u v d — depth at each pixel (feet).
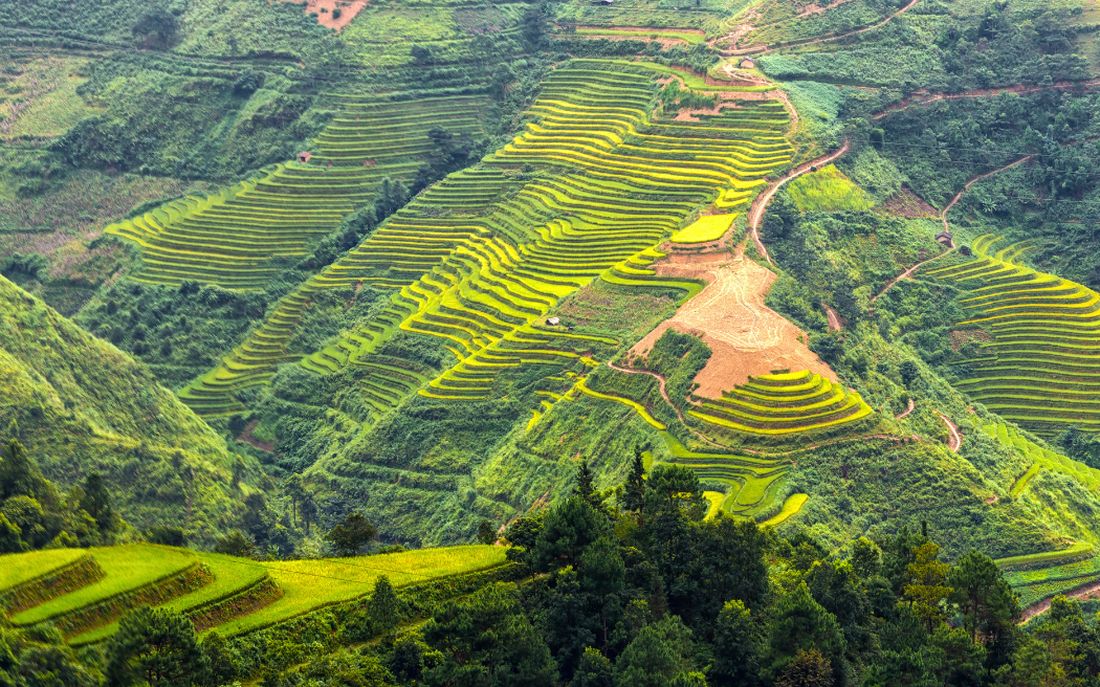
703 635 402.72
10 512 470.80
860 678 391.65
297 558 481.46
